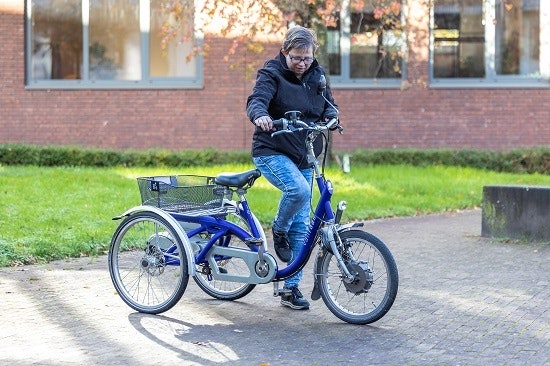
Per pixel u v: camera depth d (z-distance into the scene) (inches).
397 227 448.5
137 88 760.3
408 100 762.2
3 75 757.9
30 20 759.1
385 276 250.2
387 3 670.5
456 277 318.0
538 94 762.8
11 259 340.8
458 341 233.3
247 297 288.2
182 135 762.2
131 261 273.7
